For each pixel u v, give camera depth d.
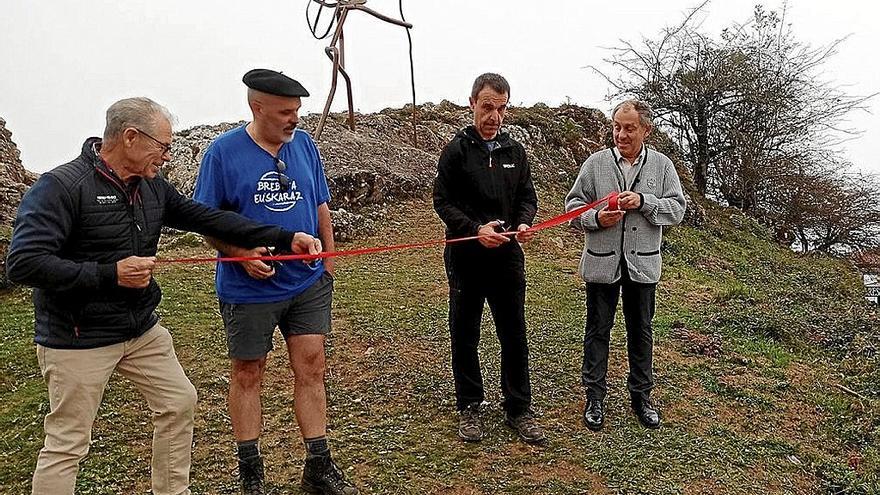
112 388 5.46
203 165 3.80
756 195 20.88
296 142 3.95
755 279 12.60
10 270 3.08
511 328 4.62
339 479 4.02
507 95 4.42
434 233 10.65
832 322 8.62
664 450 4.70
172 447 3.58
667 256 12.15
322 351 3.98
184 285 7.95
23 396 5.50
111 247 3.30
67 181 3.19
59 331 3.27
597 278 4.87
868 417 5.68
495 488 4.23
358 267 8.97
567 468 4.45
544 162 15.76
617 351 6.44
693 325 7.49
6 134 11.81
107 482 4.30
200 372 5.80
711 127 20.92
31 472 4.48
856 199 20.62
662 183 4.89
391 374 5.80
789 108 20.39
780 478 4.56
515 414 4.77
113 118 3.25
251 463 3.87
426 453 4.58
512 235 4.36
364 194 11.16
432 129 15.34
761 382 6.13
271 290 3.77
